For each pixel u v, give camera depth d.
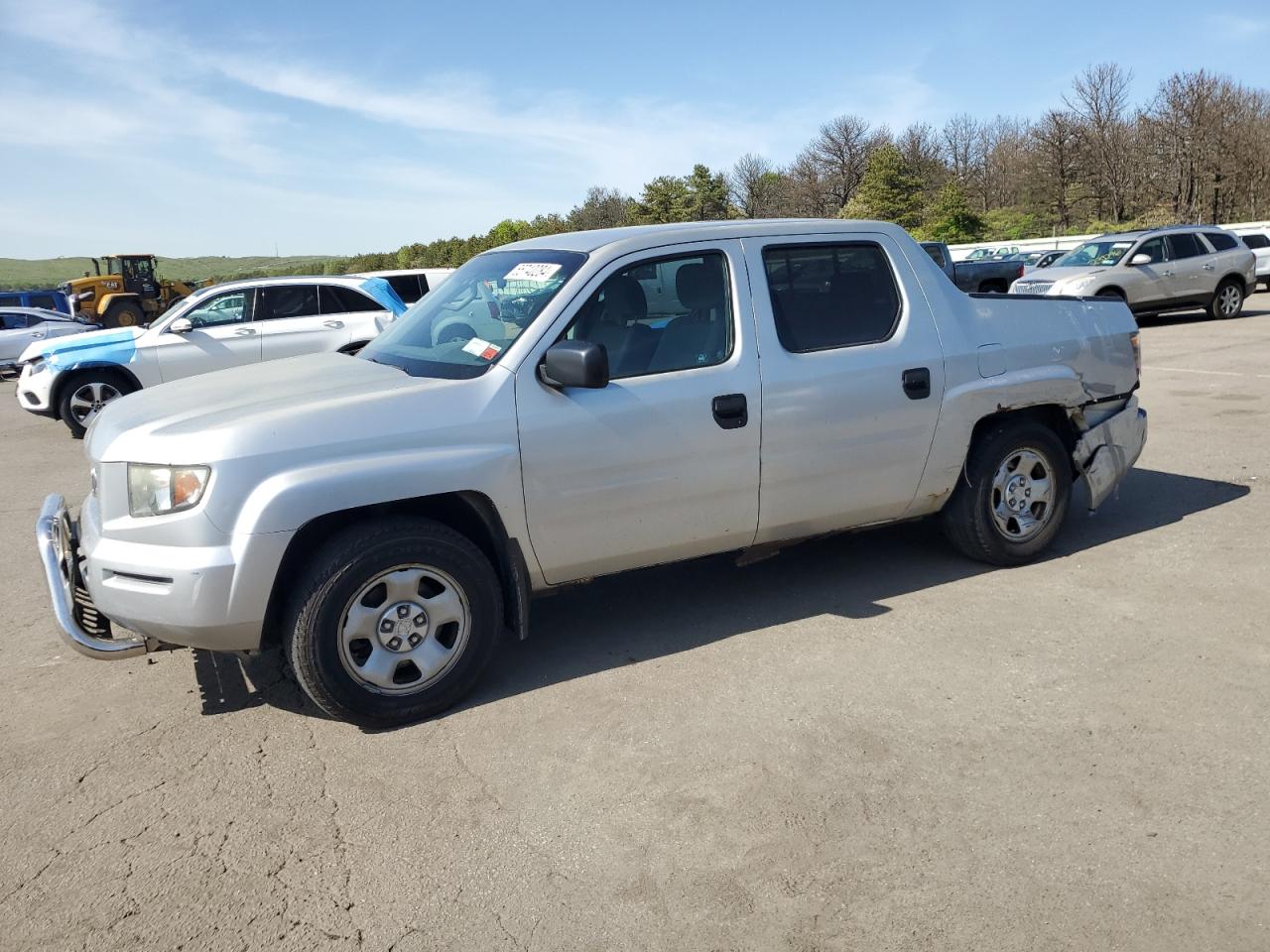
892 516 4.76
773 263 4.36
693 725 3.59
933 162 65.50
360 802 3.22
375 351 4.49
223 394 3.94
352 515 3.71
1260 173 44.59
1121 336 5.26
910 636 4.27
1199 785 3.05
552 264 4.19
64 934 2.65
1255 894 2.56
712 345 4.19
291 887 2.81
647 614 4.70
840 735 3.46
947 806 3.01
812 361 4.34
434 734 3.66
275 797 3.28
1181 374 11.35
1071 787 3.07
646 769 3.32
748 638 4.34
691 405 4.07
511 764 3.41
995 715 3.54
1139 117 48.69
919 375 4.55
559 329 3.91
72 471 9.56
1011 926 2.49
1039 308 5.04
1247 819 2.87
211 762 3.55
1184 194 46.91
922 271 4.73
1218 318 17.67
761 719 3.61
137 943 2.61
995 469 4.86
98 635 3.71
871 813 2.99
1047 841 2.82
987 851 2.79
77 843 3.07
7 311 23.05
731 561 5.38
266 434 3.49
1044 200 54.47
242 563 3.41
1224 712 3.48
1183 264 17.00
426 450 3.65
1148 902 2.55
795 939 2.49
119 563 3.50
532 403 3.81
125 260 34.31
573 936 2.55
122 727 3.86
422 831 3.04
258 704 4.01
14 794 3.38
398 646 3.68
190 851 3.00
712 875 2.76
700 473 4.13
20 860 3.00
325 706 3.63
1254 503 6.02
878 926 2.52
